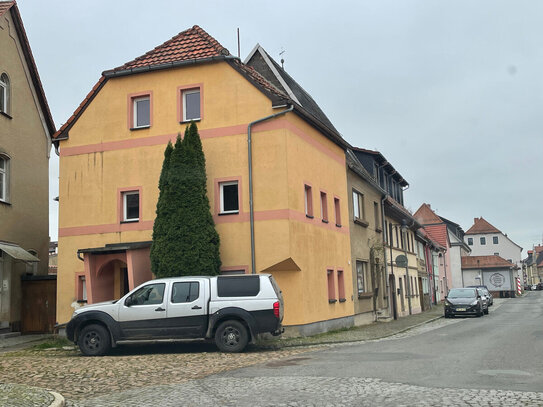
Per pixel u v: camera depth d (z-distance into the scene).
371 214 27.39
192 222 16.61
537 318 27.14
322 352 13.45
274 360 12.05
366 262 25.84
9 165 22.44
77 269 18.80
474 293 32.00
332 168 21.91
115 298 18.41
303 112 18.34
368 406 7.18
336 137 21.94
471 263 79.31
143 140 18.77
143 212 18.42
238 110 17.98
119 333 13.84
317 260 19.22
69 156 19.44
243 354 13.36
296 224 17.66
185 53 18.98
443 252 62.75
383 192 28.77
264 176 17.48
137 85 19.09
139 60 19.48
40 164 24.64
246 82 18.05
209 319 13.80
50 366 12.07
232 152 17.83
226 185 17.98
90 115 19.42
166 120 18.62
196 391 8.66
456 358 11.70
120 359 12.95
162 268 16.50
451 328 22.08
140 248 17.36
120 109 19.16
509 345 14.30
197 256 16.42
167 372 10.77
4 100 22.55
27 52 23.91
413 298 36.03
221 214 17.62
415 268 38.25
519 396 7.58
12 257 21.78
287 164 17.38
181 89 18.62
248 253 17.27
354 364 10.95
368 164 29.47
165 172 17.16
